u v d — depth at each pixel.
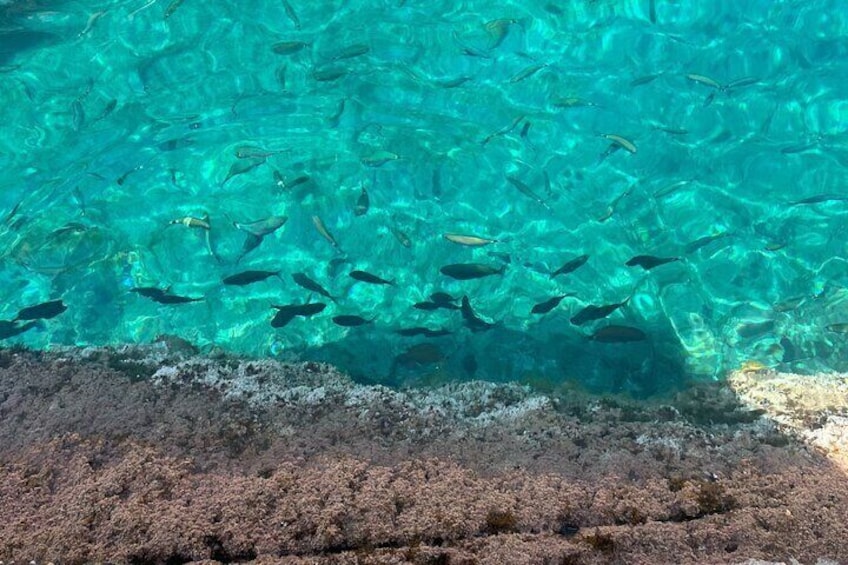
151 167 2.49
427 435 1.78
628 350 2.10
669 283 2.26
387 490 1.58
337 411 1.85
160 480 1.59
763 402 1.93
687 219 2.41
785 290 2.23
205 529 1.48
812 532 1.51
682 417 1.89
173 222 2.37
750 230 2.38
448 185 2.49
